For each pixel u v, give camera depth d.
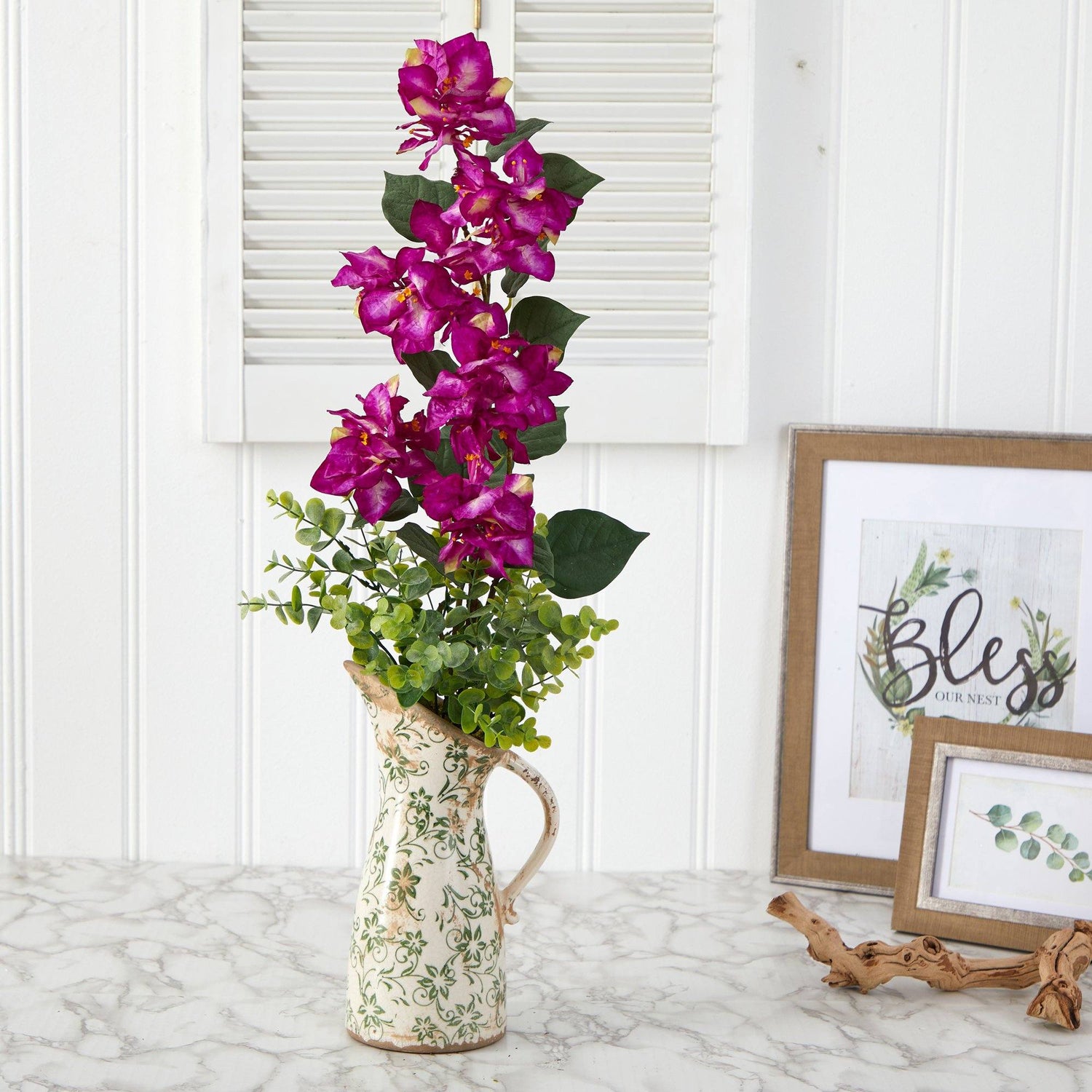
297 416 1.20
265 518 1.24
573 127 1.20
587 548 0.82
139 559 1.24
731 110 1.19
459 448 0.73
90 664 1.25
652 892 1.20
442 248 0.73
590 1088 0.79
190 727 1.25
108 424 1.23
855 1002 0.95
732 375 1.21
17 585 1.24
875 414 1.24
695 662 1.25
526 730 0.81
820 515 1.21
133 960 0.99
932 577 1.20
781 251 1.23
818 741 1.22
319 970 0.98
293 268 1.20
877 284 1.23
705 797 1.26
